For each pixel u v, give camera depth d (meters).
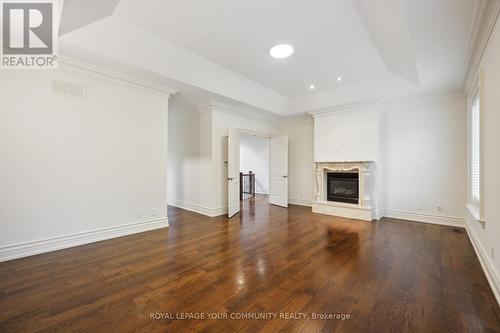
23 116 2.81
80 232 3.27
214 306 1.86
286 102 5.73
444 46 2.63
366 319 1.71
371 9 2.21
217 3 2.32
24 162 2.82
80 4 2.27
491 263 2.25
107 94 3.52
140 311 1.80
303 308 1.84
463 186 4.25
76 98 3.21
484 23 2.21
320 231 3.98
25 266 2.57
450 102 4.38
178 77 3.71
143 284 2.20
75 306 1.86
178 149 6.26
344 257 2.85
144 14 2.50
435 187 4.54
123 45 2.93
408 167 4.82
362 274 2.41
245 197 8.28
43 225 2.97
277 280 2.28
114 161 3.61
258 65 3.77
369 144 4.87
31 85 2.87
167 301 1.93
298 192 6.68
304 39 2.97
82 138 3.28
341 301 1.94
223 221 4.70
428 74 3.49
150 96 4.04
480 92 2.59
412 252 3.02
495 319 1.71
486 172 2.48
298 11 2.43
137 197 3.89
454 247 3.21
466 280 2.29
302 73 4.09
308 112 5.73
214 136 5.18
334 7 2.35
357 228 4.18
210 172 5.18
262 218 4.97
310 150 6.39
